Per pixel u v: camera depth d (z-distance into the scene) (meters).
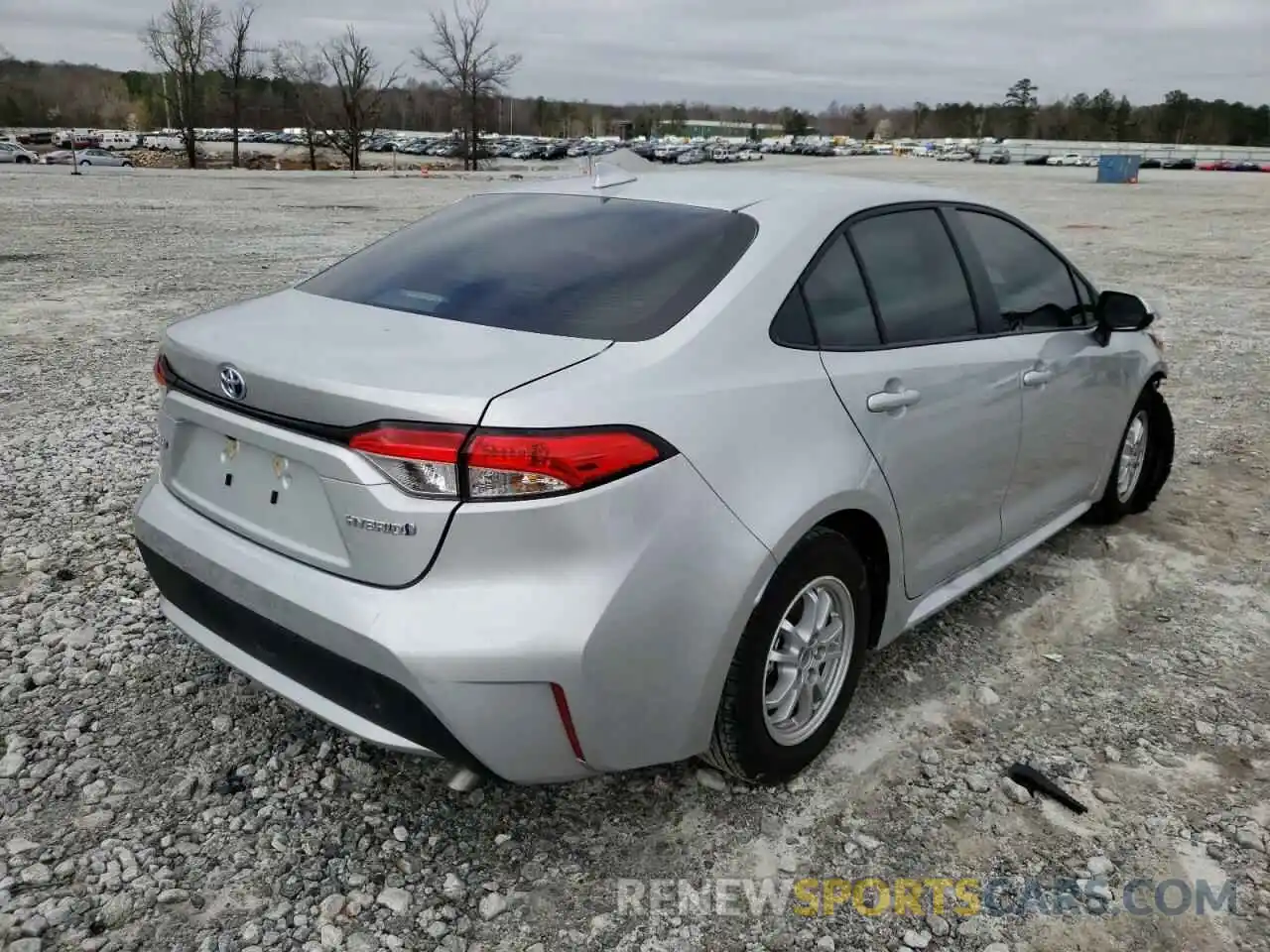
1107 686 3.60
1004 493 3.77
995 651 3.83
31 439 6.03
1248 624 4.11
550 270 2.91
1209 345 9.88
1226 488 5.73
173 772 2.96
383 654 2.27
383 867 2.62
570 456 2.23
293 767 3.01
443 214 3.64
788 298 2.85
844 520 2.96
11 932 2.35
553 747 2.37
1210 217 28.61
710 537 2.46
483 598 2.26
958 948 2.43
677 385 2.48
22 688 3.35
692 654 2.48
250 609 2.56
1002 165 88.25
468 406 2.21
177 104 72.69
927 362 3.22
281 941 2.37
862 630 3.08
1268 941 2.47
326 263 14.57
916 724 3.32
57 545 4.50
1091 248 19.50
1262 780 3.09
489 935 2.42
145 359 8.27
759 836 2.78
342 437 2.31
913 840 2.78
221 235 18.45
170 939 2.36
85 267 13.51
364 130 67.00
